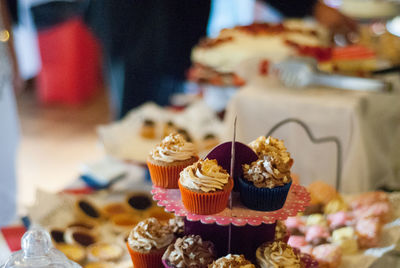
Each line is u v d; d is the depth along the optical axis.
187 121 2.18
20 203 2.85
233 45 2.48
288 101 1.98
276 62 2.15
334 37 2.90
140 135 2.06
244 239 1.30
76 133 4.10
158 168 1.31
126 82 3.28
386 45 2.78
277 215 1.27
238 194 1.32
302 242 1.46
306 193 1.34
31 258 1.23
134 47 3.17
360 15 3.15
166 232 1.35
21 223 1.63
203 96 2.77
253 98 2.02
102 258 1.50
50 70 4.65
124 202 1.70
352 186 1.95
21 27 4.61
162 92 3.36
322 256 1.41
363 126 1.96
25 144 3.85
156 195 1.32
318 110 1.96
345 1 3.23
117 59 3.22
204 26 3.32
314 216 1.55
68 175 3.34
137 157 1.94
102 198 1.72
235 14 4.72
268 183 1.26
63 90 4.70
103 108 4.68
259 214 1.27
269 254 1.28
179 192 1.33
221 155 1.30
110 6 3.03
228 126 2.07
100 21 3.11
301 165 2.01
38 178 3.29
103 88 5.04
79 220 1.63
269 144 1.35
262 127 2.04
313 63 2.12
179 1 3.14
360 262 1.44
